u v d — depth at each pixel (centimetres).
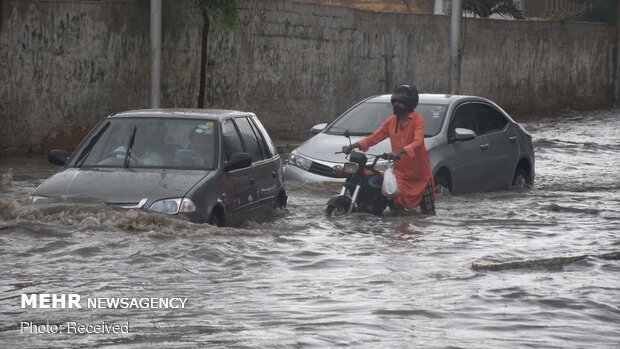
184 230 2355
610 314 1738
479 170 3531
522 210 3084
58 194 2456
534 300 1822
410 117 2828
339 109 6450
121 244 2227
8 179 3628
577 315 1723
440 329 1616
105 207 2398
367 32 6694
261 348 1477
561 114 9212
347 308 1750
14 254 2125
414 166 2856
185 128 2639
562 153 5406
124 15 4784
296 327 1608
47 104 4444
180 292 1853
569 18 10056
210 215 2456
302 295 1852
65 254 2131
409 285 1947
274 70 5809
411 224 2717
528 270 2117
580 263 2192
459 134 3400
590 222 2842
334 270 2089
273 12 5753
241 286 1919
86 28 4597
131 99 4875
